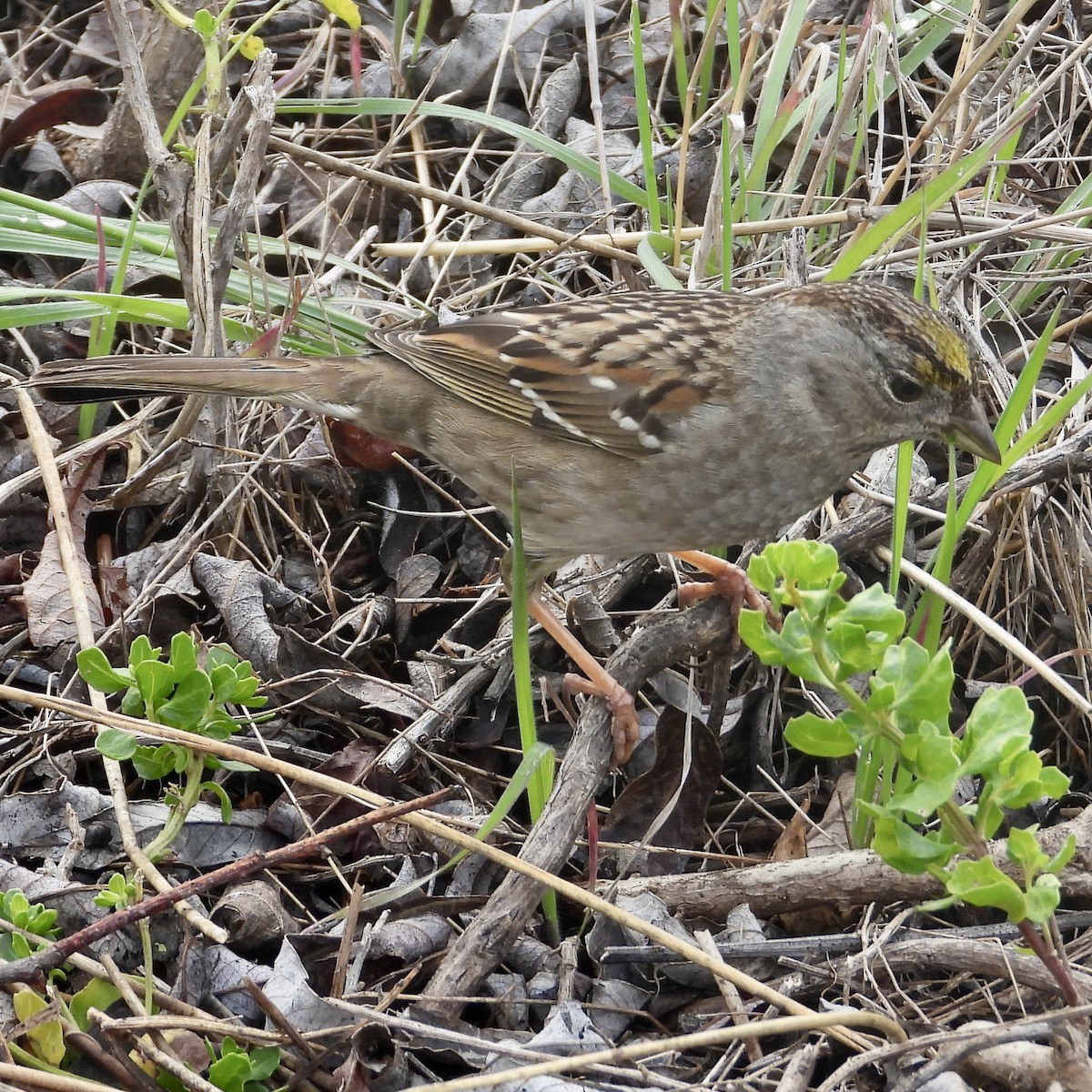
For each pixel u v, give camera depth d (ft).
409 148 36.60
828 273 27.25
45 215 30.66
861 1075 18.98
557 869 21.02
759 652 16.69
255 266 32.83
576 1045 19.45
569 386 24.72
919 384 24.26
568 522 25.75
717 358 24.66
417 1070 19.70
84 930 18.67
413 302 31.99
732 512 25.20
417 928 22.00
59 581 27.37
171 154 28.30
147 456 30.27
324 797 24.35
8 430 30.32
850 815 25.14
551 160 35.88
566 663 27.91
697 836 24.64
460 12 38.29
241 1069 18.15
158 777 21.35
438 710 25.93
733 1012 19.92
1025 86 33.99
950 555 23.97
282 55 38.06
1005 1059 18.11
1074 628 27.76
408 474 30.73
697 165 34.71
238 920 21.68
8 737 24.36
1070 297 31.53
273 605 27.76
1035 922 16.08
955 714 27.68
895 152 35.50
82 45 38.11
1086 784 27.30
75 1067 18.94
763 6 31.48
